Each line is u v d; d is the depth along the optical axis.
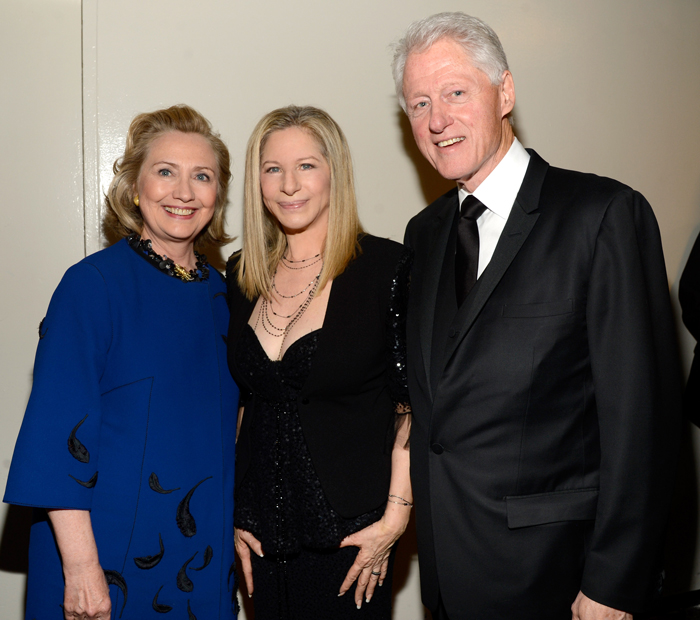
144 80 2.08
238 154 2.18
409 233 1.72
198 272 1.71
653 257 1.29
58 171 2.08
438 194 2.41
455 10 2.36
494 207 1.46
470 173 1.45
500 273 1.36
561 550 1.31
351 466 1.55
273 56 2.18
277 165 1.64
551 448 1.32
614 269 1.26
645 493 1.23
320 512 1.54
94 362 1.43
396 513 1.56
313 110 1.67
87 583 1.38
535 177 1.44
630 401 1.23
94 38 2.04
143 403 1.48
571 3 2.50
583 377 1.32
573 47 2.52
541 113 2.50
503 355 1.33
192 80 2.12
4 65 2.02
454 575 1.39
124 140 2.08
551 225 1.35
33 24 2.04
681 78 2.70
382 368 1.61
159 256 1.61
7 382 2.08
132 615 1.45
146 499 1.46
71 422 1.37
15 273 2.06
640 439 1.23
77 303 1.45
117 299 1.50
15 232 2.06
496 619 1.35
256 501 1.62
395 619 2.43
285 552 1.57
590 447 1.33
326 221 1.72
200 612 1.53
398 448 1.59
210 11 2.12
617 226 1.28
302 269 1.71
